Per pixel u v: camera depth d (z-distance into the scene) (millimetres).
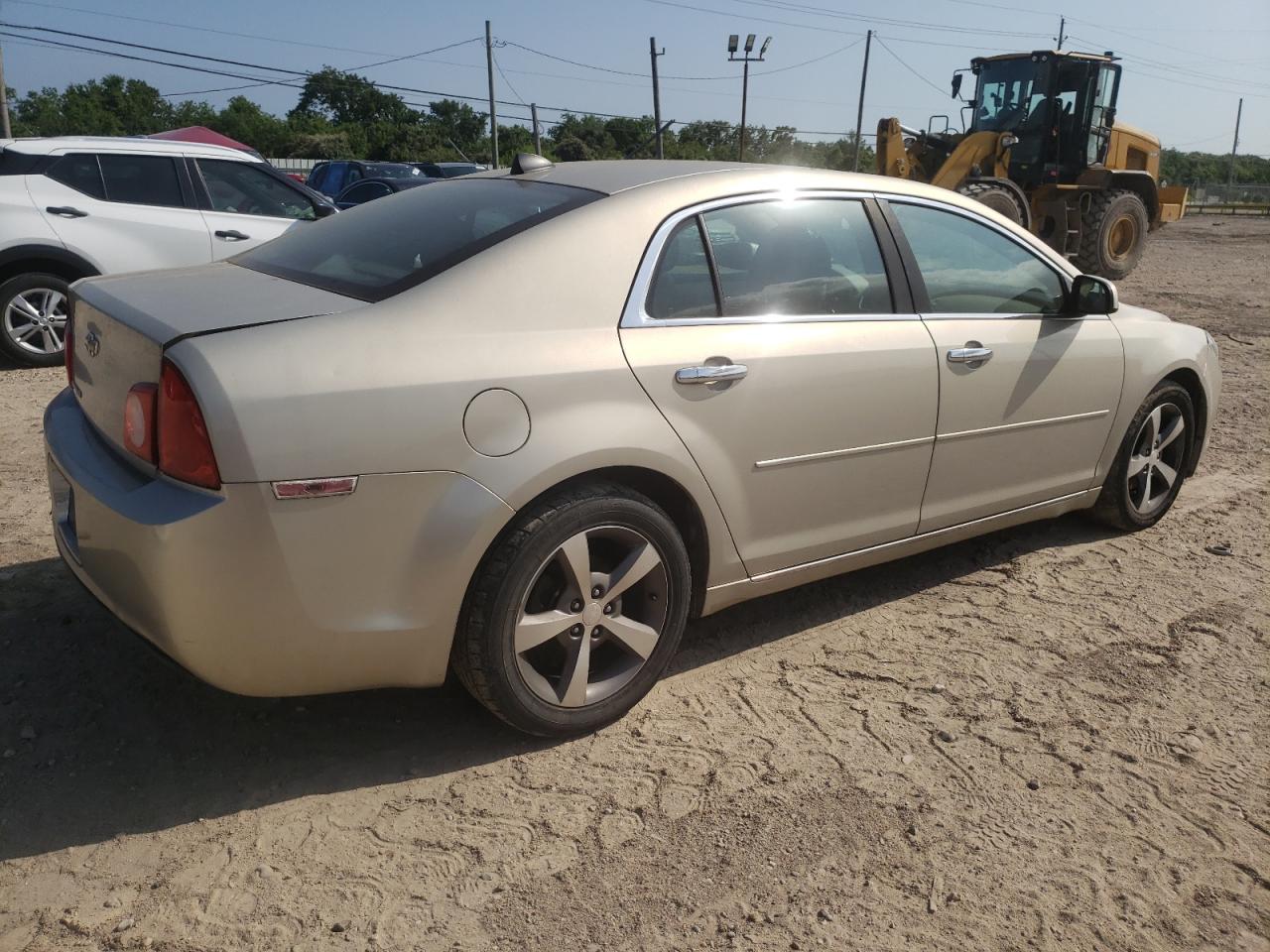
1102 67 14555
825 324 3287
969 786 2799
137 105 85562
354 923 2246
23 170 7301
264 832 2525
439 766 2820
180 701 3062
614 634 2932
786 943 2238
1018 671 3432
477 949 2189
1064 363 3996
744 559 3209
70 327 3055
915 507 3648
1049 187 14781
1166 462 4809
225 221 8023
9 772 2699
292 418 2346
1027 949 2246
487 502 2566
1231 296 13359
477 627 2660
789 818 2641
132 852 2436
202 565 2334
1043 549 4535
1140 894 2420
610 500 2789
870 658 3500
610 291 2861
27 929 2184
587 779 2777
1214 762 2953
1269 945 2285
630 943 2221
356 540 2451
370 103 79438
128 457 2586
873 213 3535
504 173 3471
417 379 2492
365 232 3182
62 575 3834
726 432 3023
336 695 3145
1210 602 4023
